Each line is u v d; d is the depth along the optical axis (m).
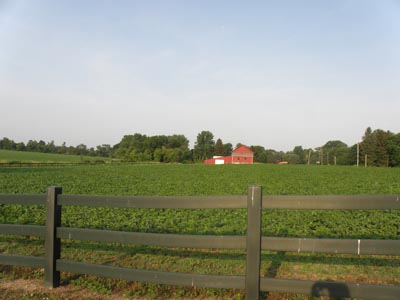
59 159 94.31
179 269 4.93
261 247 3.55
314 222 8.84
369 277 4.60
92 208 10.79
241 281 3.59
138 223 8.62
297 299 3.77
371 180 29.92
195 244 3.73
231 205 3.64
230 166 65.12
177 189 20.45
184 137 145.00
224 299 3.85
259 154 130.25
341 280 4.52
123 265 5.12
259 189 3.52
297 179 31.41
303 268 4.95
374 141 86.06
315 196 3.45
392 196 3.28
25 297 3.92
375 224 8.55
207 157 136.00
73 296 3.96
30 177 29.89
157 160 121.19
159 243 3.84
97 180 27.72
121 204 3.98
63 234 4.19
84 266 4.08
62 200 4.21
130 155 122.38
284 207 3.51
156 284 4.18
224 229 7.87
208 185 23.86
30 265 4.29
